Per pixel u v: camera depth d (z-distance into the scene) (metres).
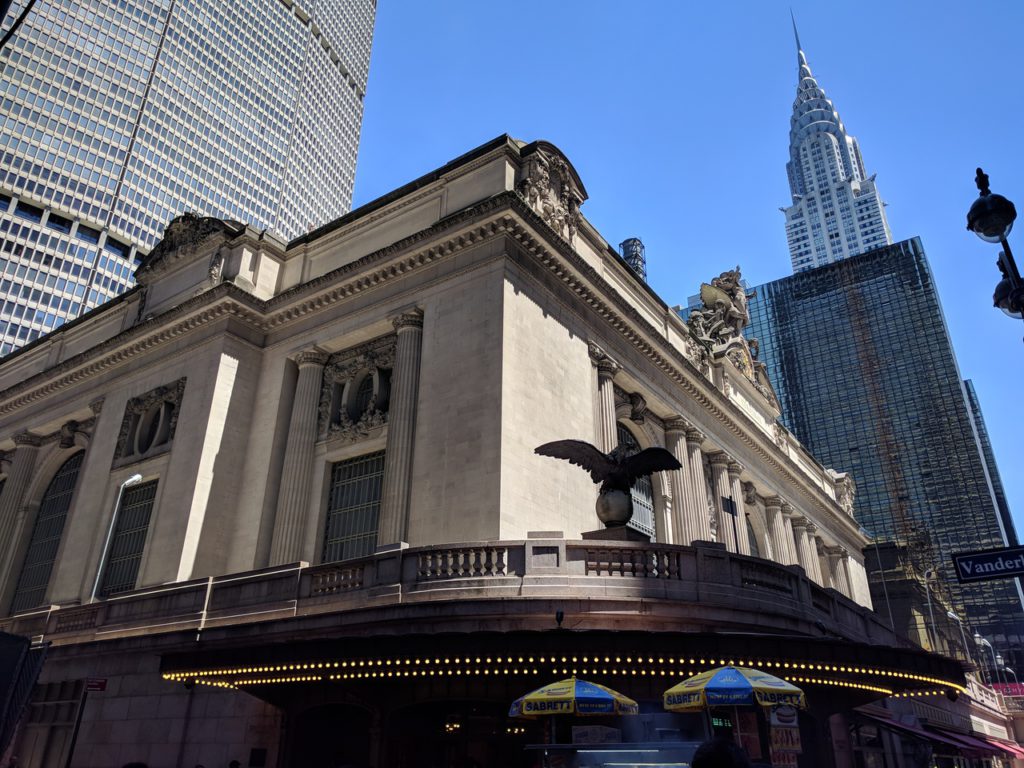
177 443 37.41
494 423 29.09
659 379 45.16
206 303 39.66
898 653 19.89
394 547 23.81
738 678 14.79
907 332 136.25
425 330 33.69
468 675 19.80
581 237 41.16
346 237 41.09
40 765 29.12
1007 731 77.62
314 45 184.12
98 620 30.95
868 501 129.50
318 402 37.41
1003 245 13.38
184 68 146.75
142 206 132.75
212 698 25.03
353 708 22.05
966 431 124.69
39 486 47.94
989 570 13.05
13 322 115.12
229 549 35.22
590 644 17.97
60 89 127.88
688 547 22.84
